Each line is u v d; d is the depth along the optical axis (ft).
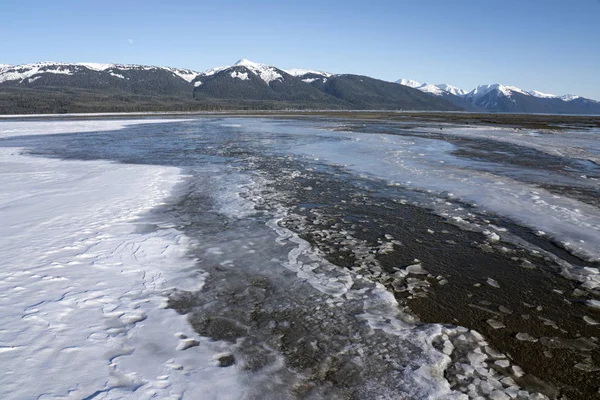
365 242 29.09
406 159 70.54
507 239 29.84
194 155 76.02
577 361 15.70
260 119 244.83
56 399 12.44
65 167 60.08
